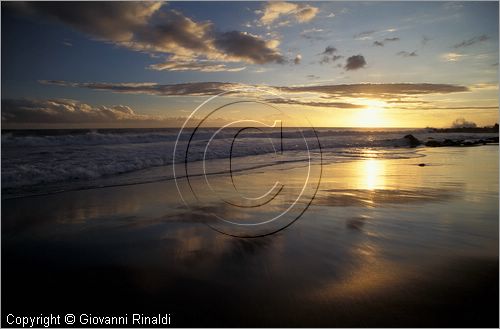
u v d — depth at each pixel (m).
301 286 2.61
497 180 7.19
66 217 4.41
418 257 3.15
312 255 3.20
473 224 4.15
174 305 2.39
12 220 4.26
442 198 5.49
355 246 3.43
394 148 16.92
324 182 6.79
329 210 4.72
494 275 2.79
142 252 3.31
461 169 8.84
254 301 2.42
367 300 2.41
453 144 18.89
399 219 4.34
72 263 3.09
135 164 8.42
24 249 3.40
